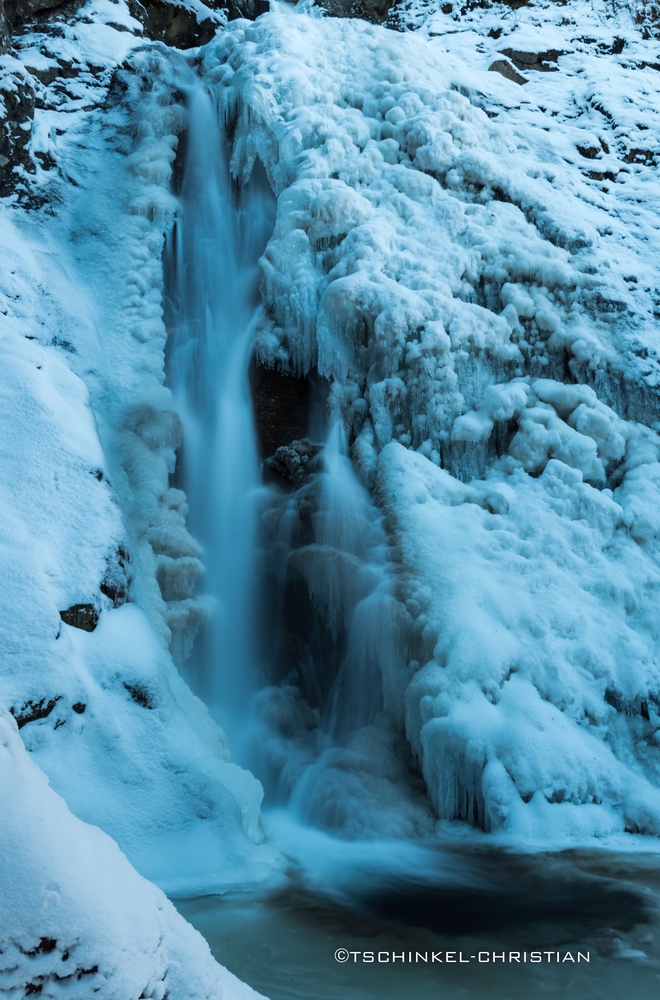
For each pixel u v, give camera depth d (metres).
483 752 6.57
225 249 10.86
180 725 6.01
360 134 10.55
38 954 2.18
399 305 8.68
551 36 14.52
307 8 15.52
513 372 9.22
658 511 8.31
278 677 8.35
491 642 7.09
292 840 6.32
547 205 10.43
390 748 7.22
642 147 12.16
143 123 10.80
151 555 7.34
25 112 10.19
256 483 9.08
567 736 6.82
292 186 9.67
